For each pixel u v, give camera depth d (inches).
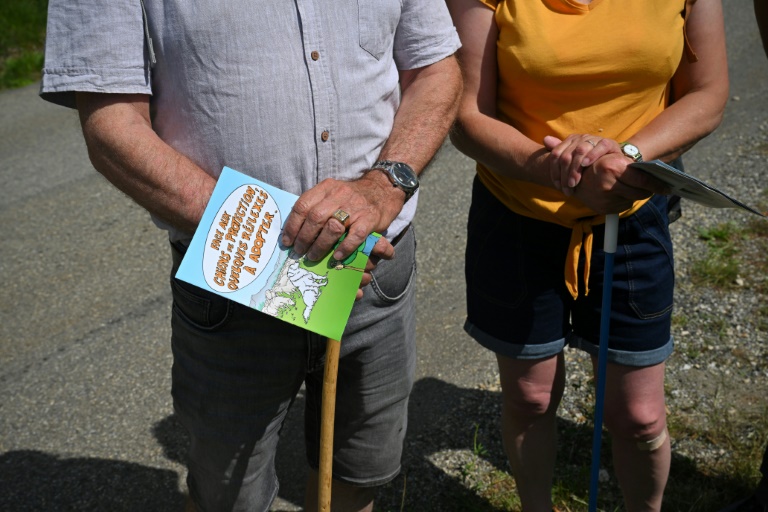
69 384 123.8
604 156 66.8
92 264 161.2
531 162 71.5
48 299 148.8
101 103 56.7
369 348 69.9
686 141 73.5
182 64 57.7
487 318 79.4
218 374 65.7
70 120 249.3
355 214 56.9
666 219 76.4
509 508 95.2
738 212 154.6
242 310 63.1
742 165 175.9
